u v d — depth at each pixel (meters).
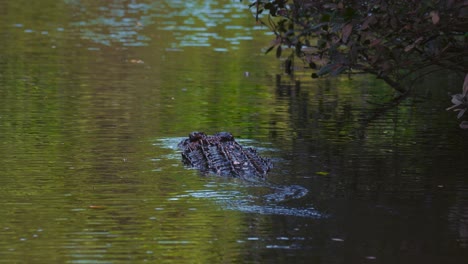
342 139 29.64
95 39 54.59
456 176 24.52
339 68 28.41
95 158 26.05
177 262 17.31
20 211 20.52
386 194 22.45
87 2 74.19
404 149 28.09
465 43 29.64
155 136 29.47
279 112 34.62
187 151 26.66
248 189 22.80
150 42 54.12
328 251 18.00
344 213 20.62
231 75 43.62
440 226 19.69
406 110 35.19
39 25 59.78
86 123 31.30
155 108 34.62
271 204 21.39
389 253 17.91
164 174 24.39
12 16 63.94
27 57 47.19
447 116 33.88
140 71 43.91
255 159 25.38
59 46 51.38
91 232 19.09
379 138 29.83
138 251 17.92
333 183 23.53
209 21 64.12
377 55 28.11
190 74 43.47
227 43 54.53
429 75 44.38
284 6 33.16
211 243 18.45
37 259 17.31
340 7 26.50
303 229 19.42
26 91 37.50
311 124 32.25
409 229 19.44
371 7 26.28
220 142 26.83
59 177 23.78
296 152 27.52
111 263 17.20
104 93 37.56
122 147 27.64
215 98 37.31
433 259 17.59
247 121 32.66
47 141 28.20
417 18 25.72
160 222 19.91
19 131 29.58
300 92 39.47
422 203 21.58
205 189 22.80
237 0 76.56
